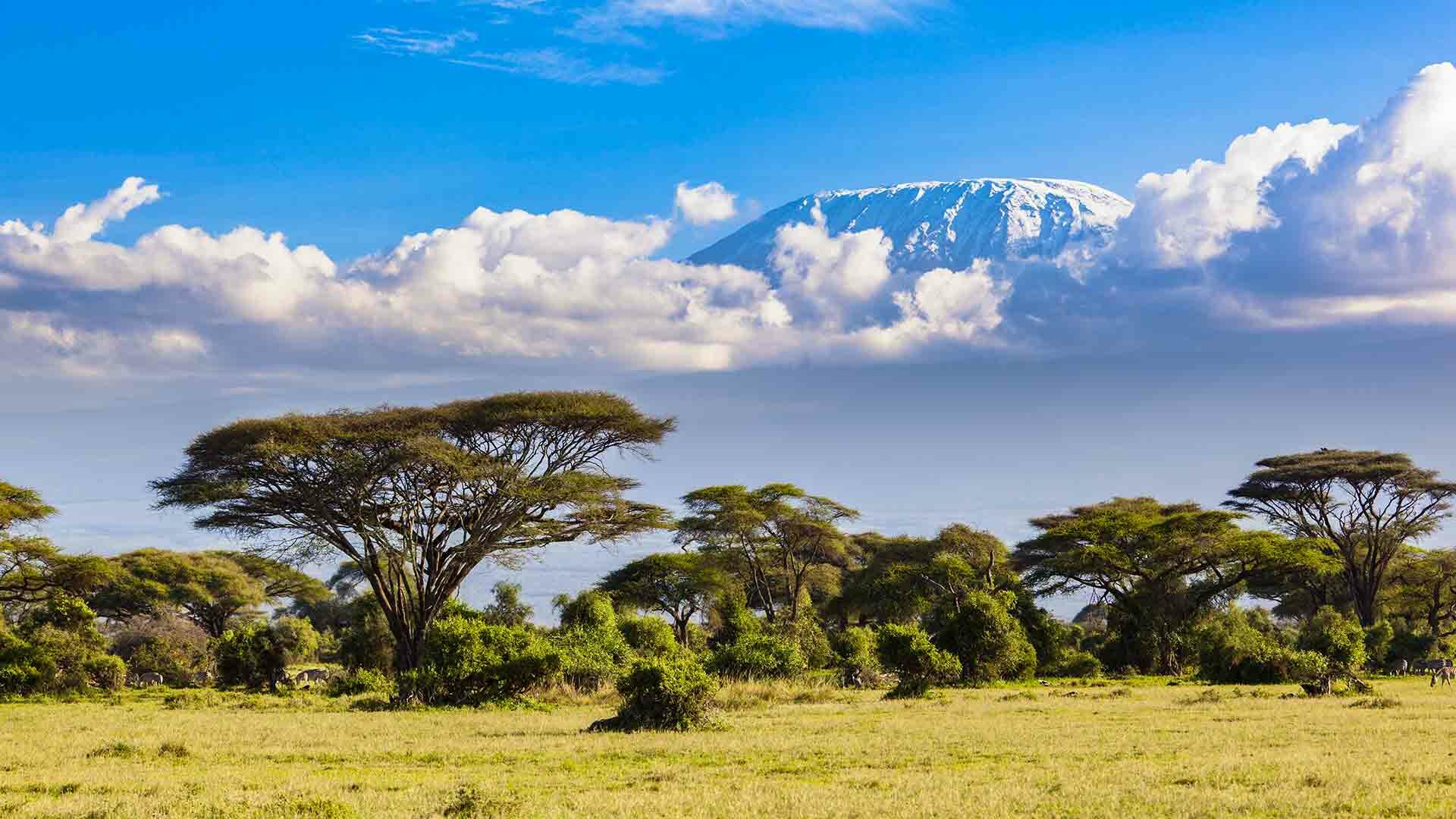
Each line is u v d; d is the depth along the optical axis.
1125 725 26.44
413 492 51.06
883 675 50.09
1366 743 21.53
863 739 24.11
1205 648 55.00
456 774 19.62
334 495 49.97
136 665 62.53
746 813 14.50
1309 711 29.62
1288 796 14.92
